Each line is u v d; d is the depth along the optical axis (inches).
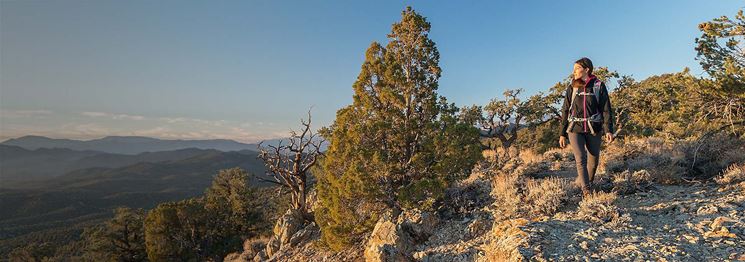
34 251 3115.2
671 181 274.4
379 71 513.3
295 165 868.6
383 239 326.0
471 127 454.9
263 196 1739.7
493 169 445.4
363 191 415.2
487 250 225.5
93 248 1644.9
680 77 418.0
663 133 435.5
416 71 529.0
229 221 1653.5
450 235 310.0
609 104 233.3
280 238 742.5
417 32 523.5
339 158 465.4
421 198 387.2
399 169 444.1
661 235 186.1
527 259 174.1
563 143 260.2
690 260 156.6
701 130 386.6
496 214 298.2
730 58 382.0
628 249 173.0
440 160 432.5
